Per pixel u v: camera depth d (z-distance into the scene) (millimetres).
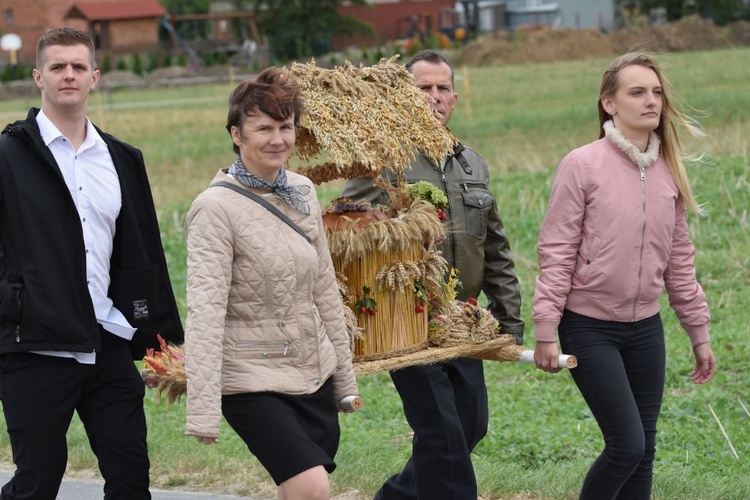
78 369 10781
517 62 154250
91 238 10891
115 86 157125
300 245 9859
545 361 11211
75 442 17328
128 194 11148
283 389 9750
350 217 11188
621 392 10977
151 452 16359
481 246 12492
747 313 24719
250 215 9758
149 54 191750
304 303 9922
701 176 38438
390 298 11117
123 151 11273
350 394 10320
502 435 16797
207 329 9453
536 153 50531
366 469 14938
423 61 12781
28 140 10672
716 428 17156
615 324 11125
